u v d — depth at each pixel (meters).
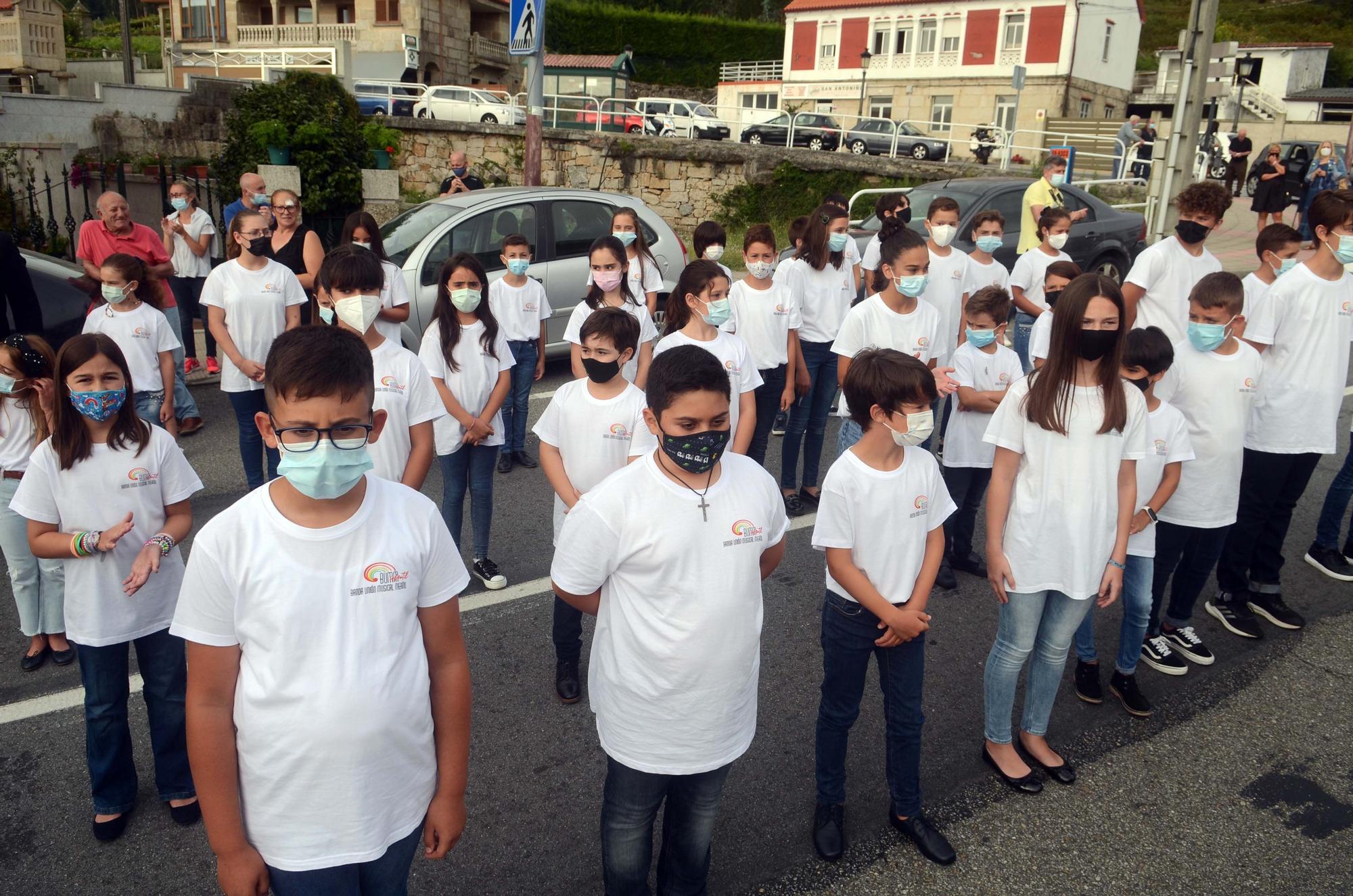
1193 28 8.76
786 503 5.83
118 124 15.57
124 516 2.85
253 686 1.75
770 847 2.99
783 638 4.33
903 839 3.04
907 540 2.82
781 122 27.78
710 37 44.97
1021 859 2.95
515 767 3.37
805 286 5.66
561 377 8.64
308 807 1.77
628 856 2.41
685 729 2.31
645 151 21.09
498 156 21.06
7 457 3.71
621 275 4.90
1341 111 38.25
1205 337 3.78
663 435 2.21
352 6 37.78
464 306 4.41
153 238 6.89
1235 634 4.43
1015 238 10.85
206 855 2.92
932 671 4.09
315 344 1.69
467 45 39.19
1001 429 3.17
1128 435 3.11
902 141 26.55
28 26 23.53
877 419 2.73
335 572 1.77
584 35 43.97
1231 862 2.95
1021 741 3.45
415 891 2.78
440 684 1.95
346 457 1.70
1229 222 20.11
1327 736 3.63
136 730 3.58
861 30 38.94
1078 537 3.07
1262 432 4.31
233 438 6.91
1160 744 3.58
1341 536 5.51
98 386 2.75
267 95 13.26
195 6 38.00
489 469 4.67
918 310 4.80
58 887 2.77
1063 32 34.38
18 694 3.78
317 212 12.84
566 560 2.34
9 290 5.02
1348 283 4.17
